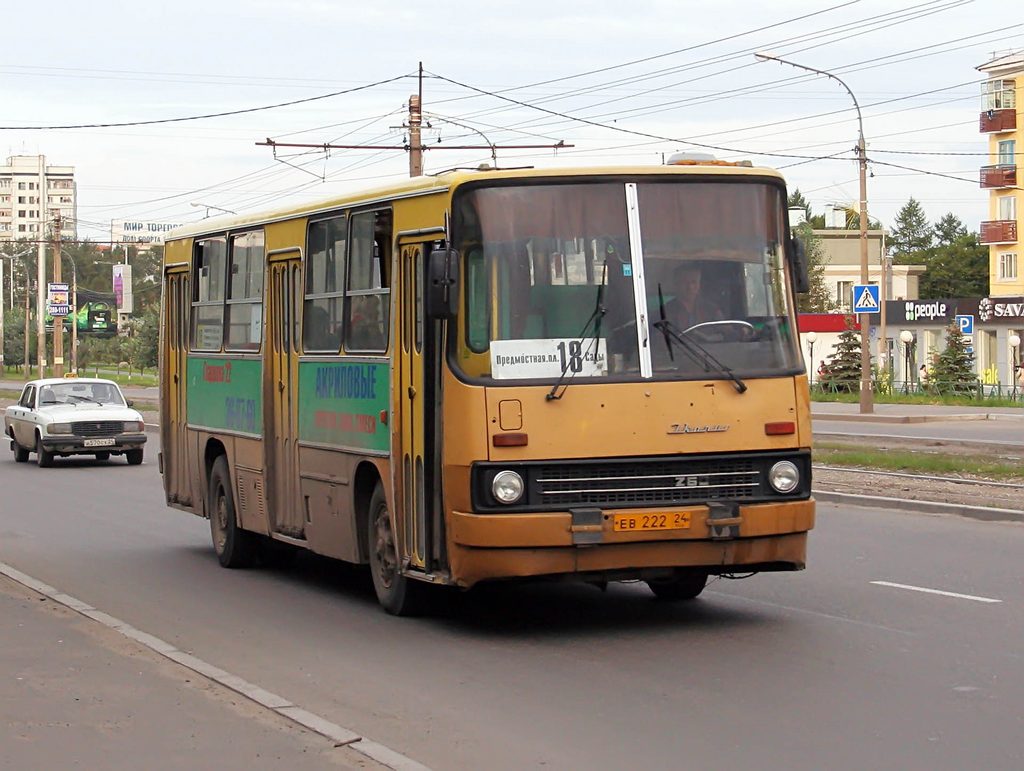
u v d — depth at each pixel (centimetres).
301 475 1297
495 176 1023
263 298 1389
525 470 996
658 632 1057
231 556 1487
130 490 2495
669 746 733
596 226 1031
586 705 830
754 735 750
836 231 10181
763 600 1193
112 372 11712
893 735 745
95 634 1052
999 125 8094
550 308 1016
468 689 883
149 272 16112
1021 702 816
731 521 1012
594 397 1008
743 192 1062
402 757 701
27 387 3272
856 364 6191
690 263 1042
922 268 10650
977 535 1602
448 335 1016
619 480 1007
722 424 1026
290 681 918
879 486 2091
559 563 992
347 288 1201
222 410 1502
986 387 6638
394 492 1102
